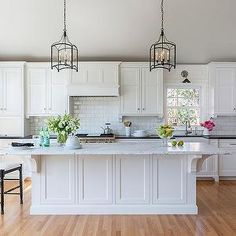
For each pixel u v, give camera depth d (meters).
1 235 3.44
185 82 6.73
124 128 6.84
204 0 5.19
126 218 4.02
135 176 4.20
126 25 5.74
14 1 5.25
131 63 6.48
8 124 6.42
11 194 4.83
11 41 6.17
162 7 5.13
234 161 6.25
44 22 5.68
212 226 3.71
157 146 4.26
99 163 4.20
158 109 6.52
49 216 4.09
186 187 4.20
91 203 4.20
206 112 6.91
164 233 3.50
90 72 6.40
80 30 5.86
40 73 6.49
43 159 4.18
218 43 6.20
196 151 3.74
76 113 6.85
